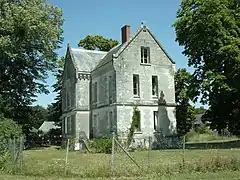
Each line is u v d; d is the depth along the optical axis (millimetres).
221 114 39406
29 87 46750
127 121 38625
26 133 47094
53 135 61719
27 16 34938
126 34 43469
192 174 15422
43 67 46562
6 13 35281
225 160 16906
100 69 43156
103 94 42281
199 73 37094
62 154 32312
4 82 44250
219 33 33406
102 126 42062
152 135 39625
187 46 38062
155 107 40656
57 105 62969
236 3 36031
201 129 66688
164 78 41938
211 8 34125
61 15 40906
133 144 38000
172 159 21453
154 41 42062
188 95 37594
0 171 17875
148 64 41156
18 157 18281
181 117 57000
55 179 15227
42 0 39344
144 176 15289
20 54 40469
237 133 40188
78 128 44719
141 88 40250
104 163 18922
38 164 19438
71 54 48156
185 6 37812
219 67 35000
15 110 45438
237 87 33688
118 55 39719
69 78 48906
